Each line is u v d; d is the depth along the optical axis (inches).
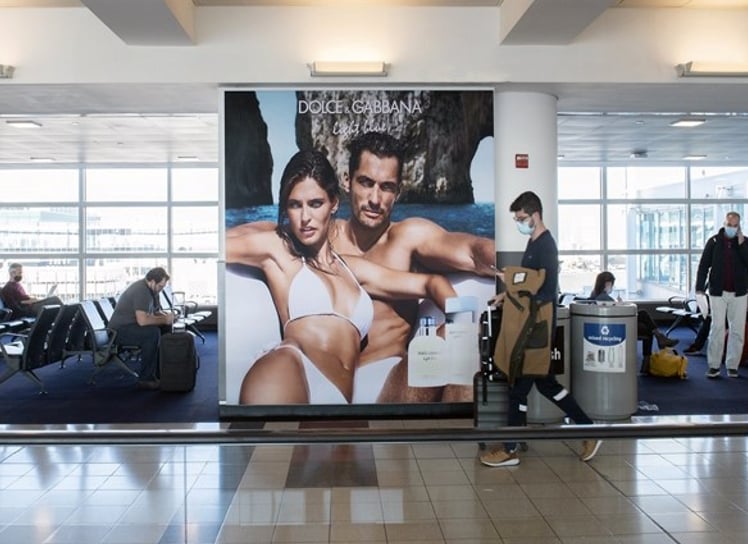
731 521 149.3
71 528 146.9
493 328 223.3
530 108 268.1
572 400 202.5
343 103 257.0
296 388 255.1
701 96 285.4
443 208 258.2
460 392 257.9
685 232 613.6
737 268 327.9
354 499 159.9
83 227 591.2
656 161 580.4
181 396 306.5
